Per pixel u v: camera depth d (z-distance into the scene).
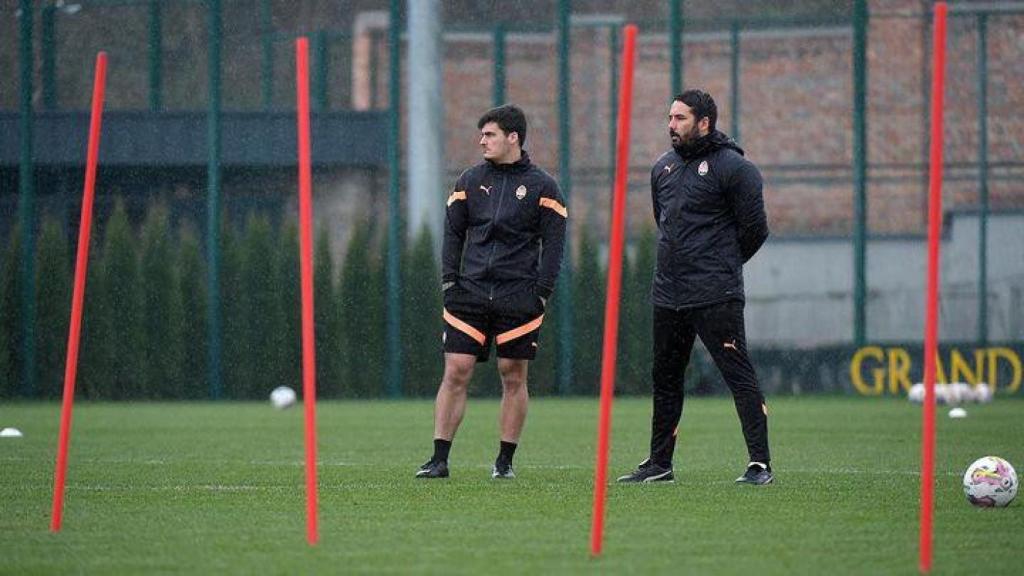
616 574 19.53
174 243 80.31
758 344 81.75
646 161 85.00
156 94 81.88
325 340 79.69
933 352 20.17
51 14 81.88
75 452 42.38
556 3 81.12
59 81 82.00
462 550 21.78
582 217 84.69
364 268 80.25
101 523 25.08
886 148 86.19
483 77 86.69
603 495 21.30
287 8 83.25
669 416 32.31
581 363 80.00
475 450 43.09
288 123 81.44
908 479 33.31
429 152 80.19
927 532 19.94
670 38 80.06
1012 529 24.45
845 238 83.88
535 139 84.88
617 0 85.25
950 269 83.12
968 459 39.59
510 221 32.41
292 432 52.06
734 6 86.38
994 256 82.81
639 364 79.69
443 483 32.06
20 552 21.67
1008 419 58.56
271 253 79.69
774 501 28.48
